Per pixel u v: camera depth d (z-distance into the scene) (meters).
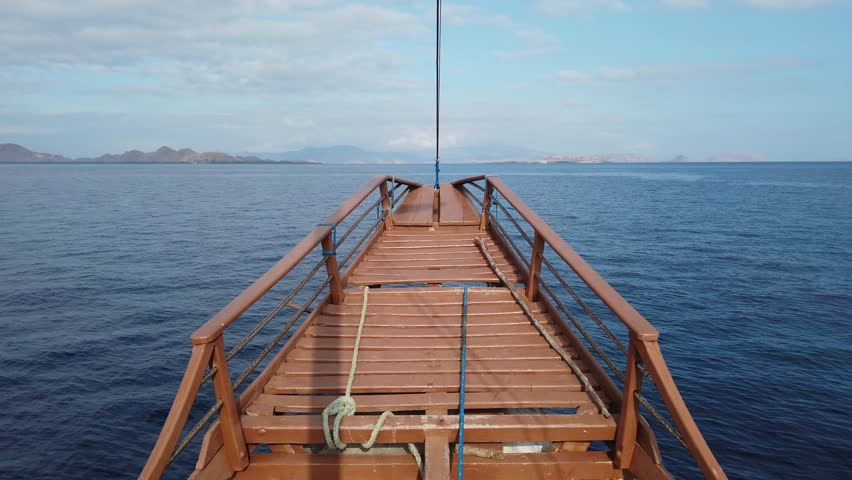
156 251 28.92
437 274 6.50
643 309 17.98
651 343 2.71
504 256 7.30
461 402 3.52
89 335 15.82
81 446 10.16
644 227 38.75
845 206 57.00
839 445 9.97
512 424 3.31
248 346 14.38
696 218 45.16
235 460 3.13
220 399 3.04
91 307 18.64
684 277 22.64
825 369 13.27
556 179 128.88
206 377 2.93
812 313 17.78
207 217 45.69
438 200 10.82
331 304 5.57
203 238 33.44
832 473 9.19
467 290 5.67
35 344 15.07
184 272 23.84
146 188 91.62
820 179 126.94
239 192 80.81
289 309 17.86
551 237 4.47
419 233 8.68
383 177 8.16
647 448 2.99
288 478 3.22
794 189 87.19
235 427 3.13
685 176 150.75
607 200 63.16
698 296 19.66
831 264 25.73
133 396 12.09
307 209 52.66
